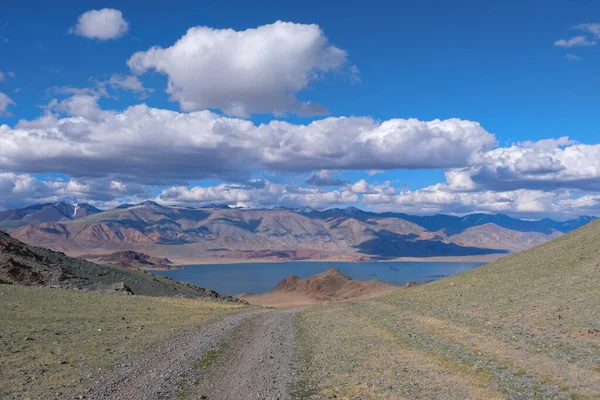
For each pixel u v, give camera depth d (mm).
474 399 20000
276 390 21797
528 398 19734
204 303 82375
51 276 91125
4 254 92750
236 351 32656
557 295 37719
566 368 22969
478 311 40688
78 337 35000
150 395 20422
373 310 54812
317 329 44781
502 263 64438
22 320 41344
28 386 21188
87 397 19844
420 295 60312
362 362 28016
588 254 47562
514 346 28250
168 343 34438
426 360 27594
